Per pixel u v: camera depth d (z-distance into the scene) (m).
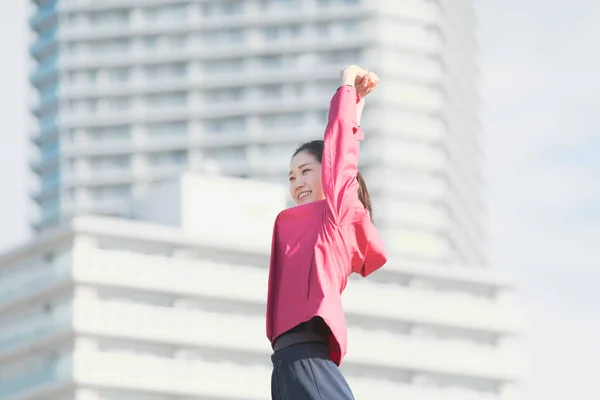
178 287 141.25
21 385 140.25
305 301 8.25
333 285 8.29
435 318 153.38
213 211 146.38
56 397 136.75
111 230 138.50
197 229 145.12
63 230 137.12
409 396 150.12
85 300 137.00
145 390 136.75
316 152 9.08
